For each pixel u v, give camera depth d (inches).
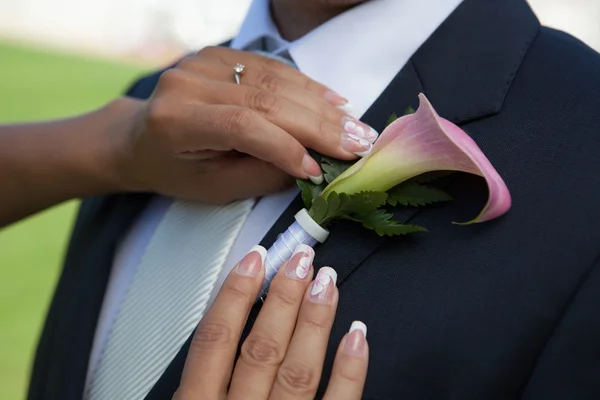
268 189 18.5
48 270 80.0
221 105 17.4
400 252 17.0
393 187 17.0
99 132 21.6
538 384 15.9
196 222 19.4
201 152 18.3
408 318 16.6
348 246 17.2
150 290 19.3
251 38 21.5
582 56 17.8
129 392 18.7
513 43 18.1
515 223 16.5
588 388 15.4
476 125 17.5
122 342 19.3
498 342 16.1
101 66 255.6
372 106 18.3
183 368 17.6
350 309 16.9
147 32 318.0
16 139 22.9
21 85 195.6
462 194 17.0
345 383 16.0
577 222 16.1
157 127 18.1
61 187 22.2
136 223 21.5
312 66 19.4
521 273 16.2
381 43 18.8
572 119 16.9
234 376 16.4
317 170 17.0
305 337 16.2
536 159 16.8
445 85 18.0
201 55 19.4
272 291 16.5
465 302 16.4
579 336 15.5
